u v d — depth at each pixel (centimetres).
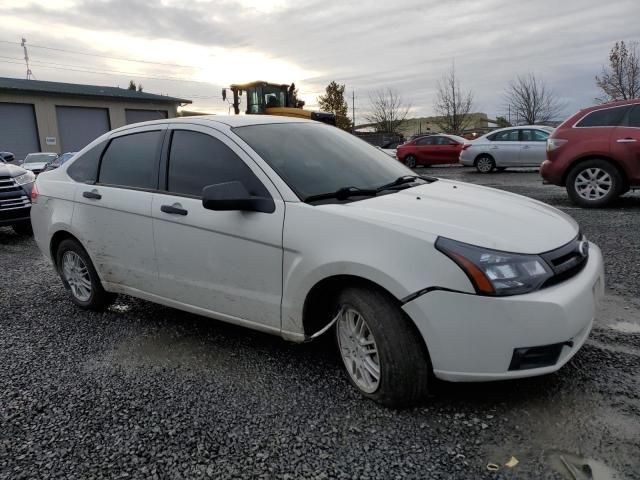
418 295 250
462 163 1694
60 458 250
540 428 253
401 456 239
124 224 386
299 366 333
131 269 391
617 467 223
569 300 248
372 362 279
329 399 290
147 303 476
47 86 3228
